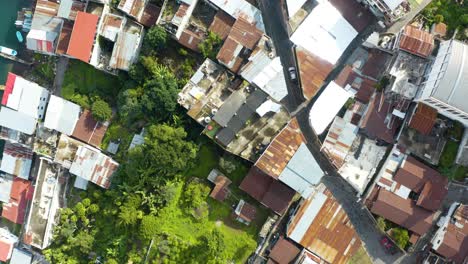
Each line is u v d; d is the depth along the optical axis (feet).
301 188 218.38
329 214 225.35
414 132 220.64
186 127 234.79
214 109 223.71
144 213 242.78
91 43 236.02
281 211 225.97
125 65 239.50
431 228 225.56
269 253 230.68
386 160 221.66
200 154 239.71
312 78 223.10
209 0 230.48
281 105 223.10
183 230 243.81
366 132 222.28
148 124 245.04
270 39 224.12
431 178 217.97
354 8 222.28
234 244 239.50
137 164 234.79
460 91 197.98
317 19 221.66
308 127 228.84
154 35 228.84
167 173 235.61
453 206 220.23
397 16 215.31
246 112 219.61
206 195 239.30
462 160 218.59
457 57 197.98
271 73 221.66
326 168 229.86
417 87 214.48
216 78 229.86
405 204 219.00
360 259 229.45
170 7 232.53
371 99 220.02
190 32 234.38
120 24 240.12
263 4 232.53
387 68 217.77
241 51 226.38
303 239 225.56
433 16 218.59
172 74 241.76
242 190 237.04
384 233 224.94
